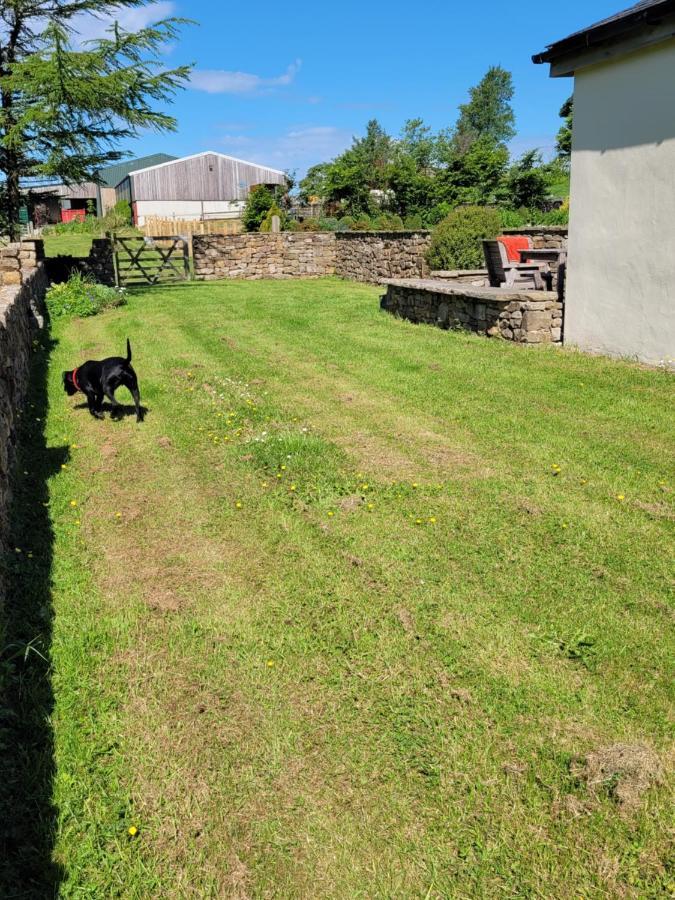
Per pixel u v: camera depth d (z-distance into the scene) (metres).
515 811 2.16
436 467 4.95
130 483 4.88
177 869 2.01
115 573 3.65
